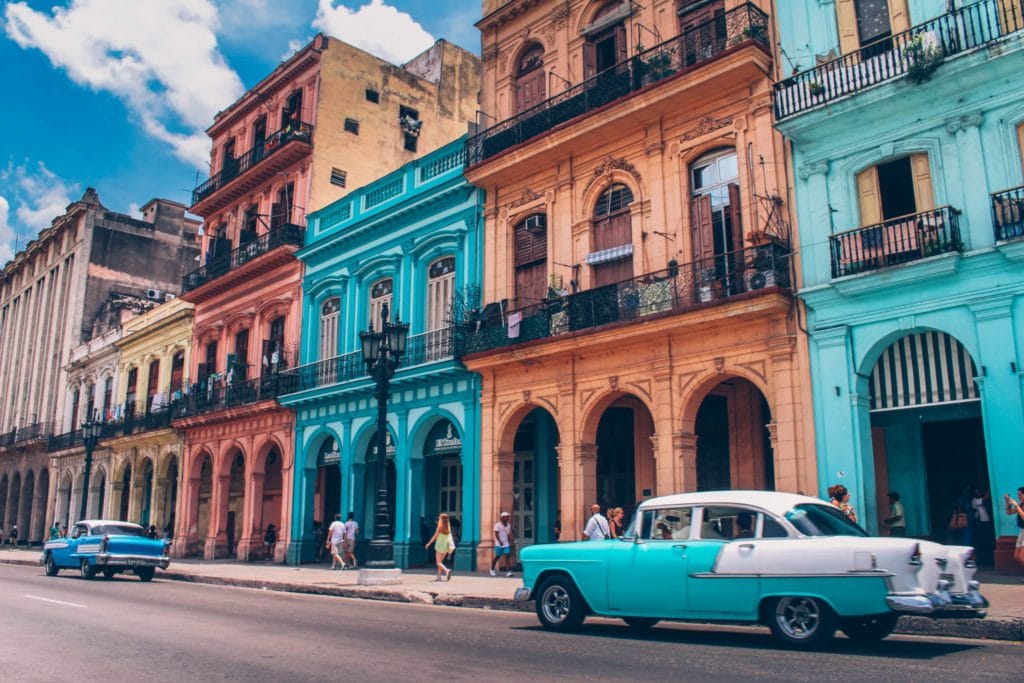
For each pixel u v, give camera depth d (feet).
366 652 28.12
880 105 48.26
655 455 56.59
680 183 58.54
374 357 58.85
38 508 159.02
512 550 70.64
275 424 95.14
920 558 26.35
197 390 110.11
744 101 55.62
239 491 108.27
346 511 82.43
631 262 61.62
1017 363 42.06
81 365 152.25
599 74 63.62
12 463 173.99
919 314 45.85
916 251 45.88
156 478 118.42
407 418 77.41
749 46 53.11
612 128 62.23
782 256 50.93
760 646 28.73
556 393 63.98
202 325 114.32
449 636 32.40
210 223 121.29
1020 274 42.39
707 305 52.75
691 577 30.30
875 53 50.88
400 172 83.66
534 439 72.13
